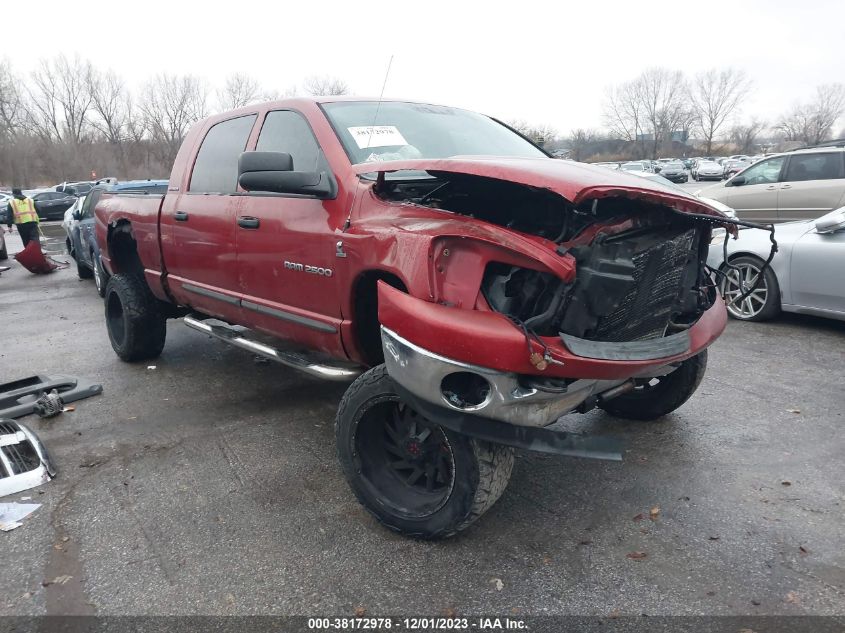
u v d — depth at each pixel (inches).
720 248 267.1
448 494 109.9
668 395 157.9
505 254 99.4
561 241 100.3
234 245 160.4
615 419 169.5
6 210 1069.1
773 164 440.8
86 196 434.0
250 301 159.0
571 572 108.0
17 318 329.7
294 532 122.0
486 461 105.5
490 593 103.7
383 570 110.1
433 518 112.3
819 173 416.8
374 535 120.3
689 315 126.4
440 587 105.5
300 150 149.0
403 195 126.6
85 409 187.2
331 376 137.5
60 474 147.2
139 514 129.5
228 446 159.9
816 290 238.8
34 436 158.4
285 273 144.5
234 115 177.2
